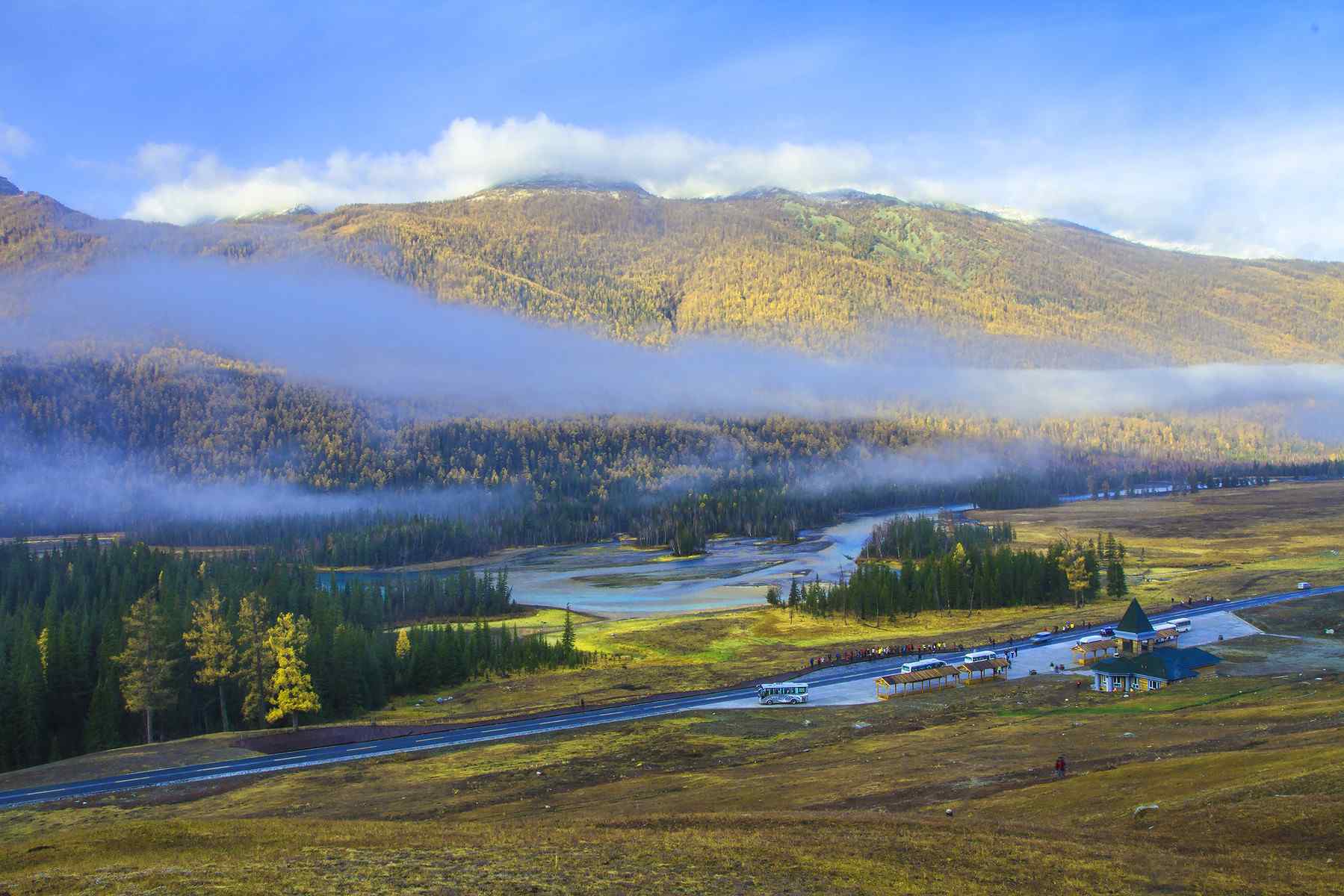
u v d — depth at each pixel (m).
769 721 108.12
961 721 103.50
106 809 82.69
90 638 134.25
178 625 133.88
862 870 45.91
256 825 61.62
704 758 92.31
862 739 96.94
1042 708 107.75
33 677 116.81
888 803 66.75
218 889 43.59
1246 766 62.12
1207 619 160.25
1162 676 114.06
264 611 146.50
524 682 143.62
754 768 86.06
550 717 119.19
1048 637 157.75
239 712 130.88
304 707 117.19
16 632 135.50
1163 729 85.19
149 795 87.19
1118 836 51.66
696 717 111.94
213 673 123.19
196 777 93.69
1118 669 115.69
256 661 123.31
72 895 43.50
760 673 144.38
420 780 88.25
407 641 148.25
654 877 45.19
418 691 141.62
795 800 70.06
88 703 124.69
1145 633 139.88
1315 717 80.12
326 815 76.62
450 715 124.38
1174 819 53.09
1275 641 140.38
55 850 55.62
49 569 197.25
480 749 101.00
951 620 191.88
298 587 182.38
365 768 94.44
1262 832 49.06
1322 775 55.56
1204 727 83.38
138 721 123.06
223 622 129.00
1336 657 126.19
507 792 82.19
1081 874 44.94
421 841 54.06
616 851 50.19
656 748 96.38
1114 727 89.38
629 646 178.00
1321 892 40.97
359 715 126.62
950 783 71.00
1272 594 184.62
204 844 55.16
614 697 130.25
